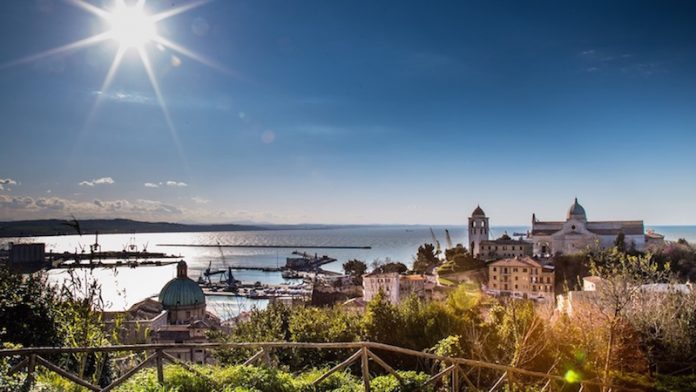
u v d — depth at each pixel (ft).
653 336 93.30
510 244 513.45
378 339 114.62
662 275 101.30
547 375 76.43
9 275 78.07
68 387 48.26
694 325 96.02
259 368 51.80
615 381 91.20
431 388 60.85
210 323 244.01
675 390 86.79
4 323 70.85
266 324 127.65
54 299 76.23
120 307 226.17
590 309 100.58
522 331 98.22
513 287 379.35
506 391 78.38
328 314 136.36
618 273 95.45
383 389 56.70
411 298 133.39
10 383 40.47
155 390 43.62
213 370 53.31
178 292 302.25
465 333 110.01
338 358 103.40
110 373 66.64
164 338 204.23
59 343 73.31
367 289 367.25
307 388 52.24
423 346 111.34
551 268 373.61
